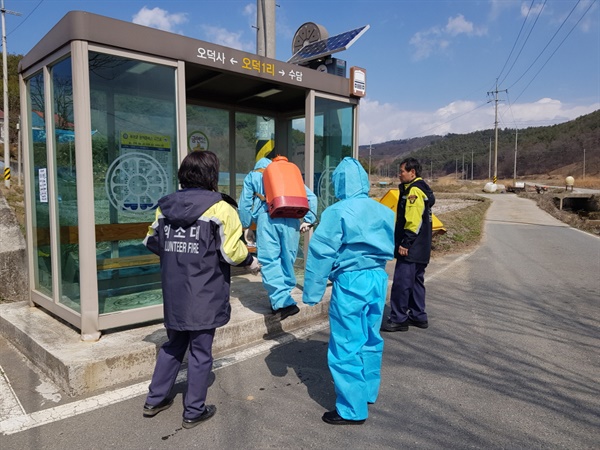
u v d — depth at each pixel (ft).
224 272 9.70
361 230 9.68
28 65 14.49
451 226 48.83
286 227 15.19
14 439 9.04
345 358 9.68
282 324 15.75
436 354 14.15
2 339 14.52
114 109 13.32
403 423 9.98
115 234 13.85
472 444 9.19
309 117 18.47
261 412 10.36
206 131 21.40
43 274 15.43
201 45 14.38
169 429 9.55
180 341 10.09
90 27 11.93
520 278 26.13
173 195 9.62
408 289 16.08
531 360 13.73
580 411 10.59
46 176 14.12
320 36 22.27
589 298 21.59
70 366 10.73
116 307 14.06
